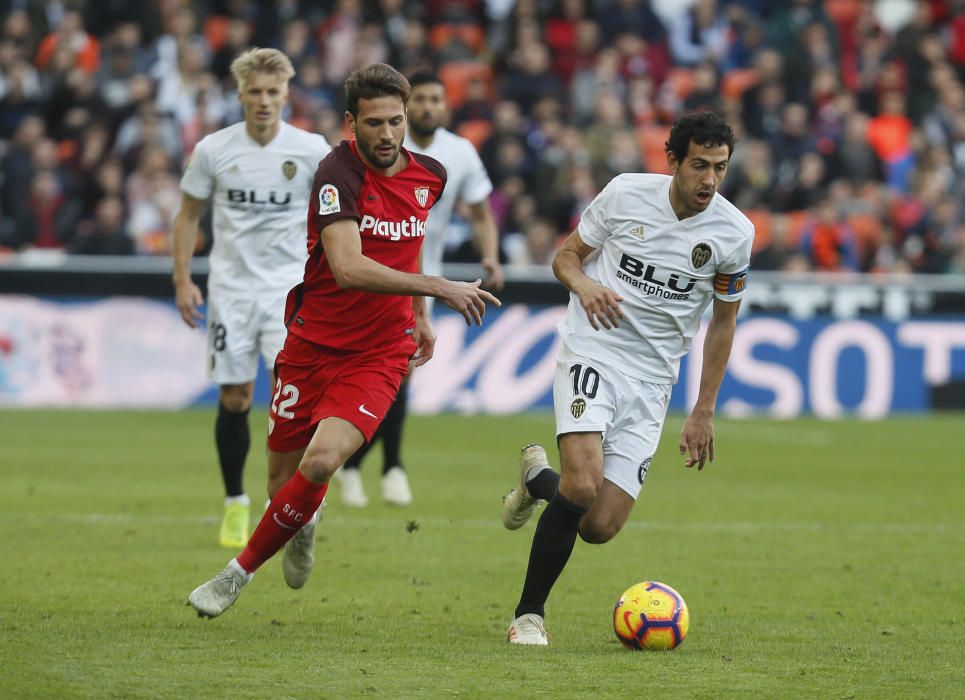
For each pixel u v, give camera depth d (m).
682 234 20.83
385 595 23.75
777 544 30.27
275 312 29.09
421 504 35.06
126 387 58.97
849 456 48.31
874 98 79.31
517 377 61.03
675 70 80.19
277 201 29.05
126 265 58.84
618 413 21.05
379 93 20.05
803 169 71.50
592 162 69.00
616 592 24.64
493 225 37.62
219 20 77.19
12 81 68.06
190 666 17.58
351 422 20.64
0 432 49.62
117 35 70.19
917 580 26.19
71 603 22.12
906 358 63.59
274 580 24.92
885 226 70.62
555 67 77.25
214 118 68.44
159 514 32.50
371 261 19.77
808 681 17.61
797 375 63.12
